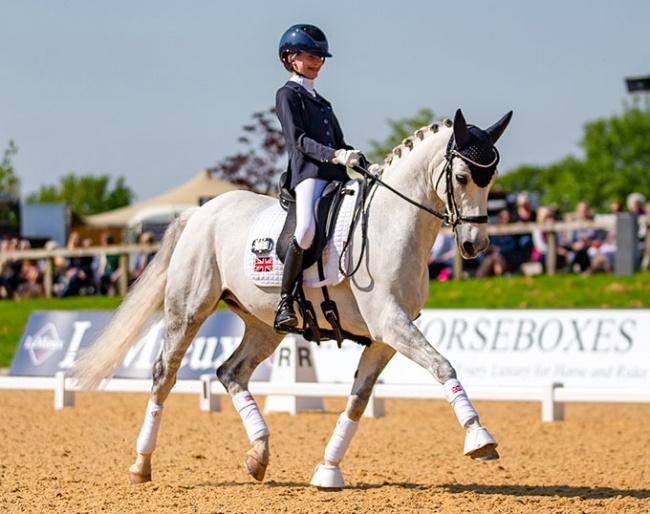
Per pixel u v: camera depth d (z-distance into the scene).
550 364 17.25
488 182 8.57
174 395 20.25
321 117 9.59
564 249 27.33
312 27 9.61
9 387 18.05
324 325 9.53
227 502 9.02
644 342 16.73
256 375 17.75
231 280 9.96
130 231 37.28
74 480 10.42
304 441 13.52
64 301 30.55
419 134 9.21
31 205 40.22
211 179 38.91
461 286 26.72
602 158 91.56
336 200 9.37
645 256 27.50
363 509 8.62
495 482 10.28
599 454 12.40
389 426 15.30
